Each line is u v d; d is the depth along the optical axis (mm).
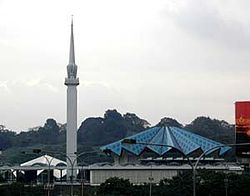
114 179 157500
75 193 187125
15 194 163625
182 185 157625
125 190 154375
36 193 167125
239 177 162500
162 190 152625
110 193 152250
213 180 156625
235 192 156000
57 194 184750
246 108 182125
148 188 157375
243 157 182875
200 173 164500
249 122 181000
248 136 181250
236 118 183625
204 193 154875
